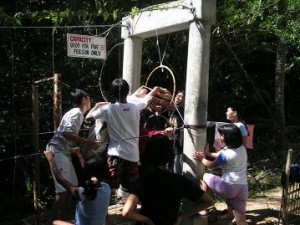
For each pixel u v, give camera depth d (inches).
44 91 319.9
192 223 179.3
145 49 357.1
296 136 461.4
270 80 513.3
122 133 176.6
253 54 489.4
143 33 217.2
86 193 134.7
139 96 199.6
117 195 231.0
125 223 189.8
